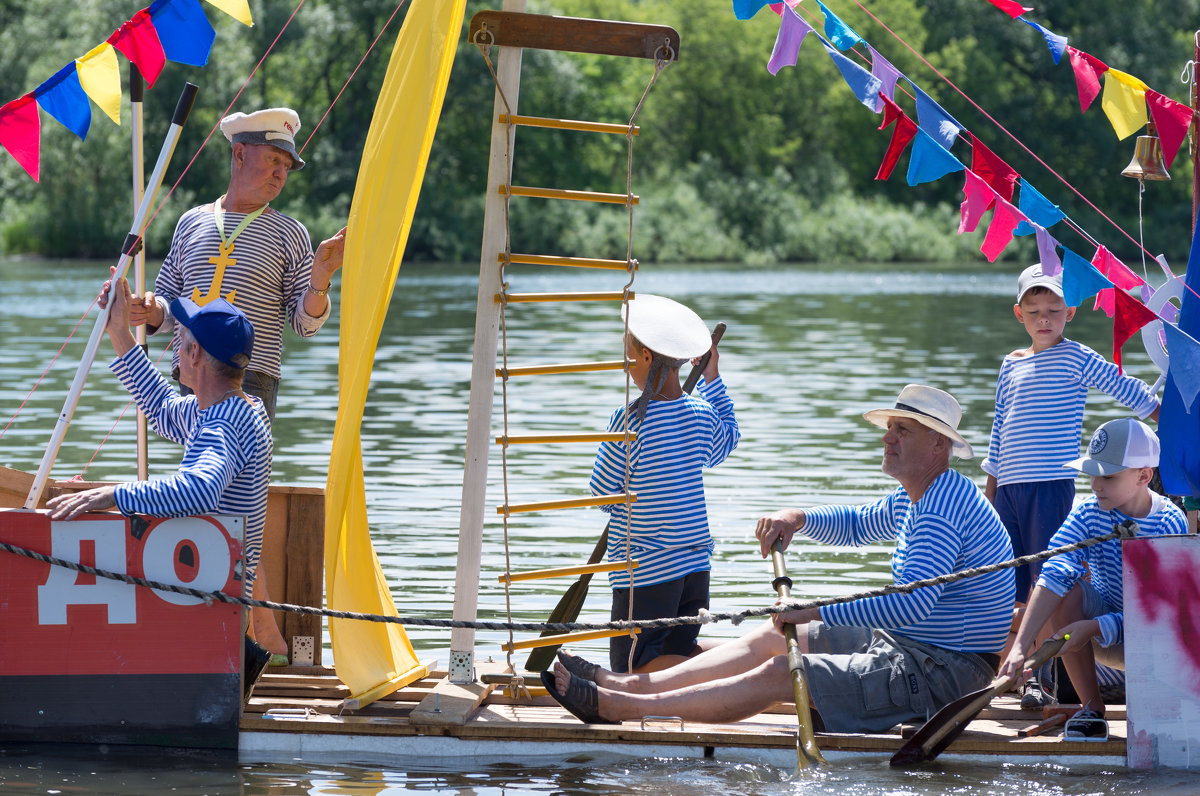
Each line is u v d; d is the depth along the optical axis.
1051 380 22.50
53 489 20.39
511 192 18.53
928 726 17.23
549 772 17.03
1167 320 20.25
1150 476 18.33
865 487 38.38
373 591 19.58
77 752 17.23
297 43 189.75
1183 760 17.33
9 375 63.19
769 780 16.83
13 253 181.75
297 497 20.61
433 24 18.56
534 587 28.39
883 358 75.44
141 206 19.05
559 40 18.28
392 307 114.81
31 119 19.31
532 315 105.94
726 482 39.19
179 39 19.61
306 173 196.12
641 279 168.75
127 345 18.83
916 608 18.19
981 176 19.05
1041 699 19.30
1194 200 20.69
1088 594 18.28
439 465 42.25
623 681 18.64
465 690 18.83
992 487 23.27
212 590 17.28
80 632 17.33
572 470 42.09
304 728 17.62
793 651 17.97
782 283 162.00
